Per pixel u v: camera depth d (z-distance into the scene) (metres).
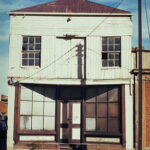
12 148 21.09
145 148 21.16
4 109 49.94
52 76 21.88
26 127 21.66
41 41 22.05
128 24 22.12
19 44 22.03
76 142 22.05
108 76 21.83
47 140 21.78
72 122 22.23
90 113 22.14
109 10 22.52
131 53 21.94
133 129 21.33
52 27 22.12
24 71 21.81
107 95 22.03
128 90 21.56
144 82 21.59
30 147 21.17
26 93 21.83
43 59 21.95
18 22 22.14
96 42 22.11
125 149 21.12
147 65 21.86
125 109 21.42
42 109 22.00
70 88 22.44
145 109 21.44
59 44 22.19
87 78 21.86
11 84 21.59
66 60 22.06
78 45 22.19
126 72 21.72
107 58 22.05
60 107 22.28
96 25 22.22
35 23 22.14
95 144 21.38
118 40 22.16
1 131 28.84
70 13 22.12
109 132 21.59
